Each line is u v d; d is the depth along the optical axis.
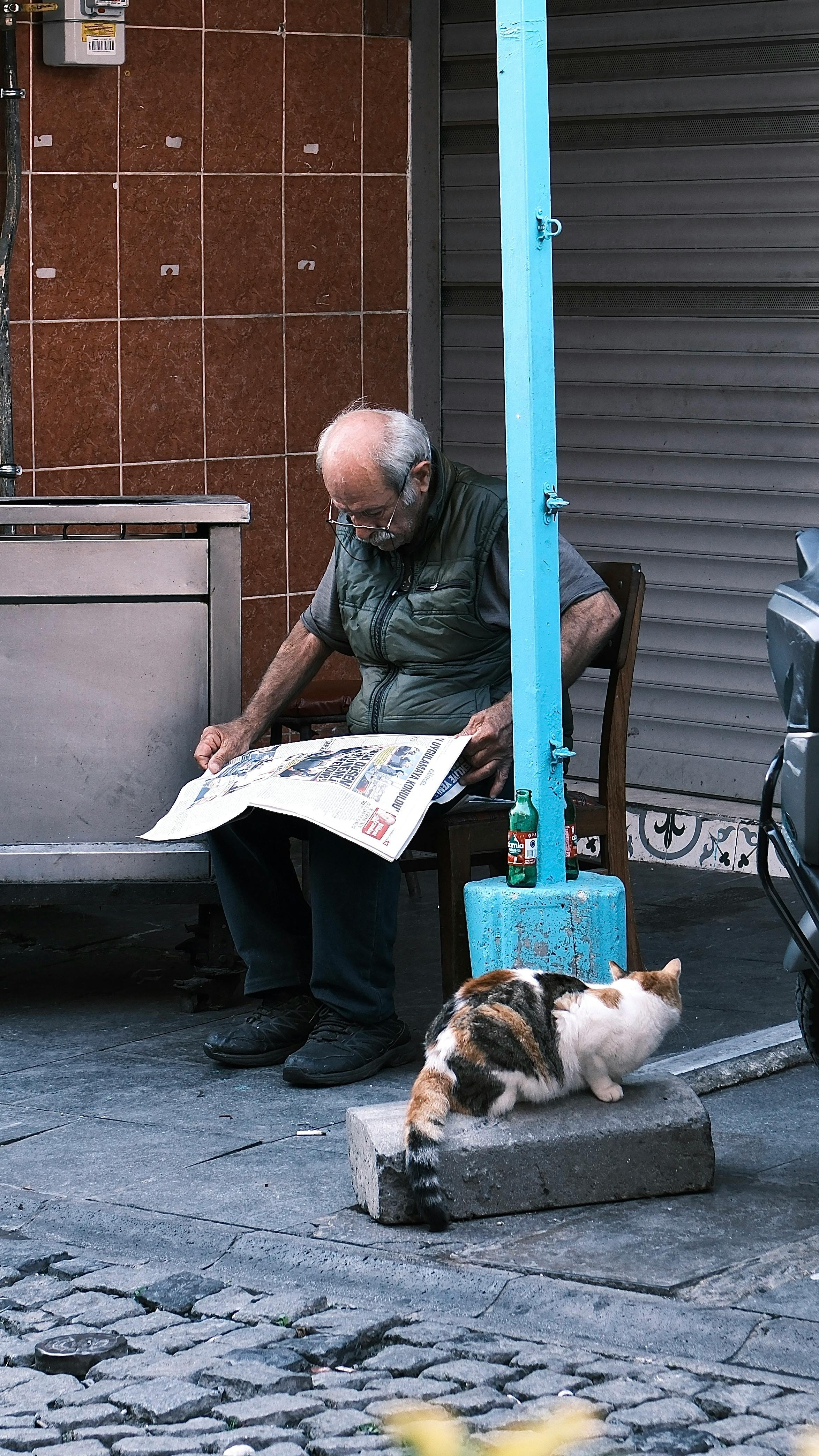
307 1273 3.45
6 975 5.77
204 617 5.18
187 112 6.98
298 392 7.46
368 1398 2.94
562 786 4.00
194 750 5.22
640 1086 3.89
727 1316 3.18
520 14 3.74
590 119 7.17
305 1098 4.52
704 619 7.12
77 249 6.76
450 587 4.73
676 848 7.08
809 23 6.57
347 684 6.21
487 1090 3.70
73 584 5.15
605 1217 3.68
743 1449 2.75
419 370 7.81
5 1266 3.53
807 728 3.59
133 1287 3.41
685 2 6.86
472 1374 3.01
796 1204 3.73
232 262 7.20
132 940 6.19
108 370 6.90
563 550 4.77
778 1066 4.64
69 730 5.21
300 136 7.32
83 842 5.25
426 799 4.29
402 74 7.58
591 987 3.81
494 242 7.63
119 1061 4.87
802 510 6.85
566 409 7.41
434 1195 3.58
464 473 4.80
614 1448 2.75
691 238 6.98
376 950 4.71
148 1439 2.83
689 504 7.12
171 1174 3.99
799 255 6.73
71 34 6.47
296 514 7.53
